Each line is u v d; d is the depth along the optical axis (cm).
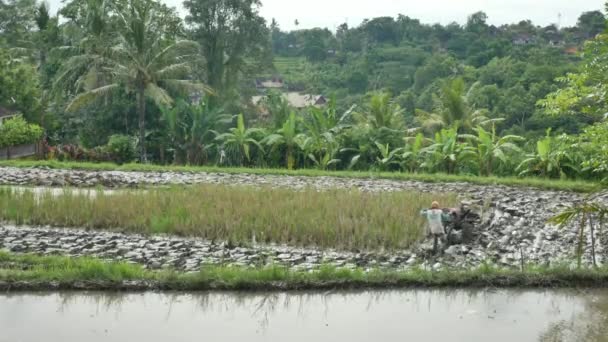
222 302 1262
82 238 1653
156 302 1254
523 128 5366
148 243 1622
